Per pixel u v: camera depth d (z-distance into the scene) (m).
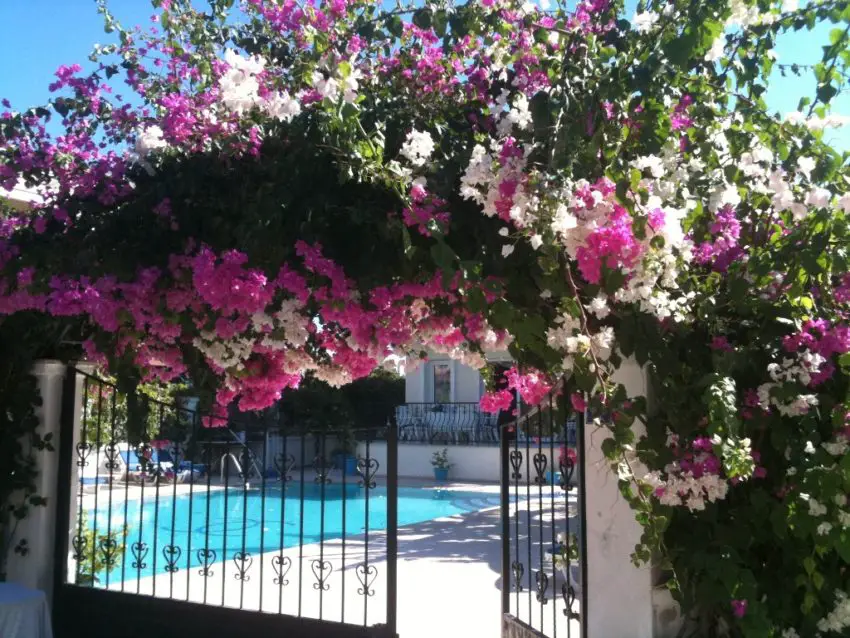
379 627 3.84
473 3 2.76
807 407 2.36
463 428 19.33
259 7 3.59
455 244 2.64
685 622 2.63
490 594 6.17
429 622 5.38
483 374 3.83
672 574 2.66
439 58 3.08
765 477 2.53
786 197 2.31
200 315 3.26
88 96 3.44
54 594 4.65
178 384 5.52
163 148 3.04
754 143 2.61
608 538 2.80
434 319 3.12
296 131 2.67
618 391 2.39
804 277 2.49
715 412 2.20
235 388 4.09
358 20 2.92
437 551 8.17
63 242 3.29
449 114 2.97
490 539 8.95
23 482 4.54
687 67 2.45
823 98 2.44
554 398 3.22
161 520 11.09
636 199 2.20
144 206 3.10
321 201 2.69
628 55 2.35
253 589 6.36
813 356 2.34
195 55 3.51
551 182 2.18
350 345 3.27
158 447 4.88
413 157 2.48
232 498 13.43
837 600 2.41
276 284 2.88
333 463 4.34
